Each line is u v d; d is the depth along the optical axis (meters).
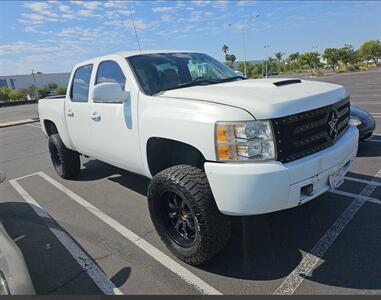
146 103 3.17
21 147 10.24
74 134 4.73
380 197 3.97
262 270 2.79
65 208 4.50
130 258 3.16
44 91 58.38
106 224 3.91
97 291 2.71
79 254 3.30
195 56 4.20
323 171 2.63
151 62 3.69
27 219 4.22
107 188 5.16
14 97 57.28
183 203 2.86
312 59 70.69
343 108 3.14
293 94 2.67
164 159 3.34
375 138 6.85
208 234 2.62
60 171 5.80
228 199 2.44
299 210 3.78
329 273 2.68
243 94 2.70
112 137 3.77
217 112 2.48
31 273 3.02
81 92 4.50
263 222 3.58
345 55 64.75
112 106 3.68
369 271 2.66
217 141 2.44
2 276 2.12
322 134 2.71
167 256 3.14
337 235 3.21
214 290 2.61
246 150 2.36
